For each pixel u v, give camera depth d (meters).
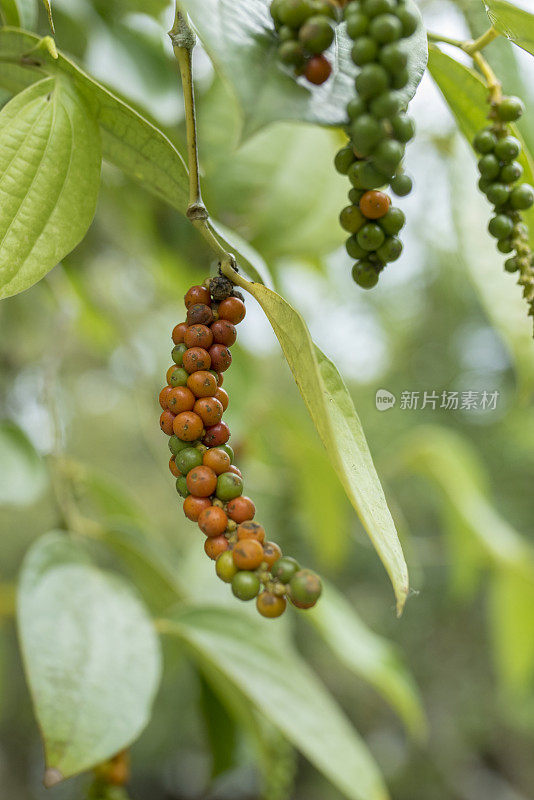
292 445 1.05
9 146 0.47
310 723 0.61
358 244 0.47
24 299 1.03
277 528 1.20
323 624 0.86
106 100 0.47
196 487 0.45
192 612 0.63
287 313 0.45
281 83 0.43
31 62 0.48
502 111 0.49
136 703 0.53
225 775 0.77
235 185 0.71
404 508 2.49
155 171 0.49
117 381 1.28
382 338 1.63
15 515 2.18
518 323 0.55
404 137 0.44
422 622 3.05
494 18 0.48
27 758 2.89
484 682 3.13
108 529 0.70
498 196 0.49
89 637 0.54
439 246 1.22
